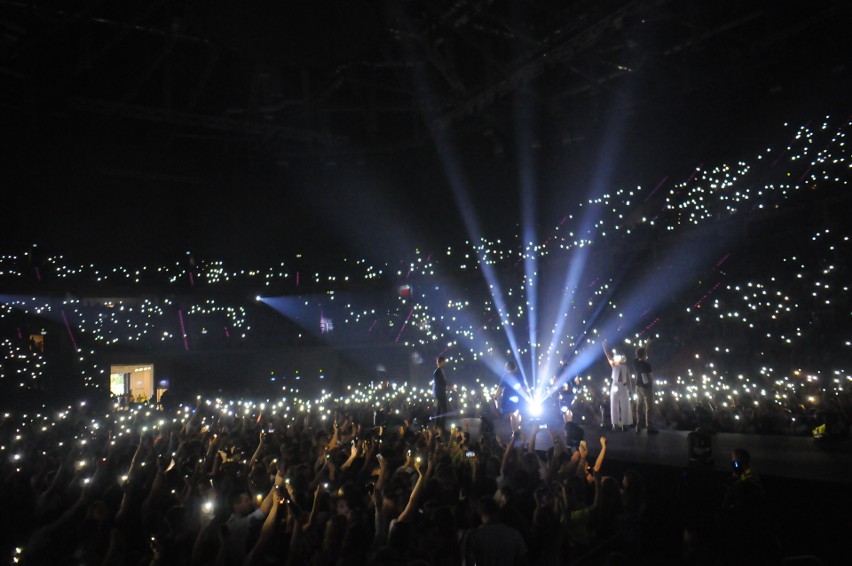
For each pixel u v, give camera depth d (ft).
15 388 83.35
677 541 30.40
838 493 25.66
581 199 98.78
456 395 83.35
